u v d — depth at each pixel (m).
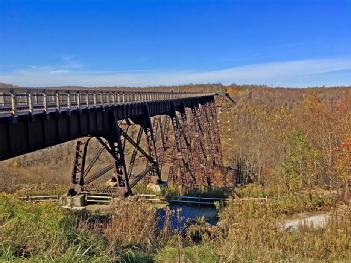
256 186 35.47
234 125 95.81
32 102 17.78
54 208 15.55
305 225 22.58
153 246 14.09
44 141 19.39
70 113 21.33
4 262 8.18
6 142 16.52
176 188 36.78
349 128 51.50
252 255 13.23
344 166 41.16
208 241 17.39
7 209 14.06
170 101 46.84
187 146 50.16
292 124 78.38
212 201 32.06
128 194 28.86
